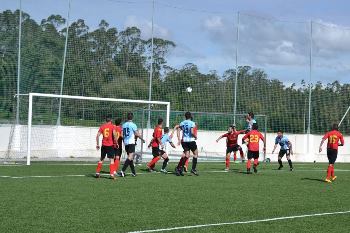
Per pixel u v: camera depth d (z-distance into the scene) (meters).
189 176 16.02
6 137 22.58
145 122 24.41
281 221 8.51
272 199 11.12
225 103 26.45
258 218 8.74
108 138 14.46
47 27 23.92
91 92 24.58
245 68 26.62
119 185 12.88
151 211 9.13
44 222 7.85
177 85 25.84
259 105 26.81
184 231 7.52
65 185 12.54
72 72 24.34
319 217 8.96
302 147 27.34
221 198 11.05
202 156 25.53
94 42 24.84
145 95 25.30
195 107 26.09
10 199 9.99
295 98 27.34
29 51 23.45
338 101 27.88
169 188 12.52
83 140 24.23
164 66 25.61
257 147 17.81
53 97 21.64
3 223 7.68
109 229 7.51
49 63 23.88
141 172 17.11
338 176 17.53
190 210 9.37
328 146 15.65
